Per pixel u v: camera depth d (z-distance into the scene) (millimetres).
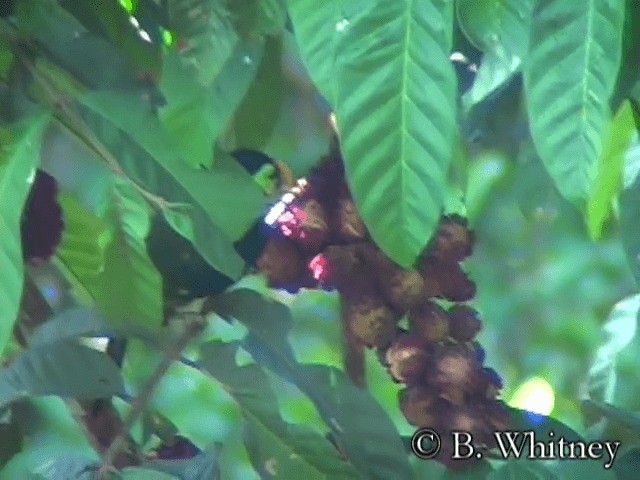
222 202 2449
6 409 2576
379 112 2275
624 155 2514
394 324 2527
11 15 2518
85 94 2436
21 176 2348
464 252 2539
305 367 2512
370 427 2502
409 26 2279
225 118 2475
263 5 2471
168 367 2545
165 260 2572
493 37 2375
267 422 2514
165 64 2469
